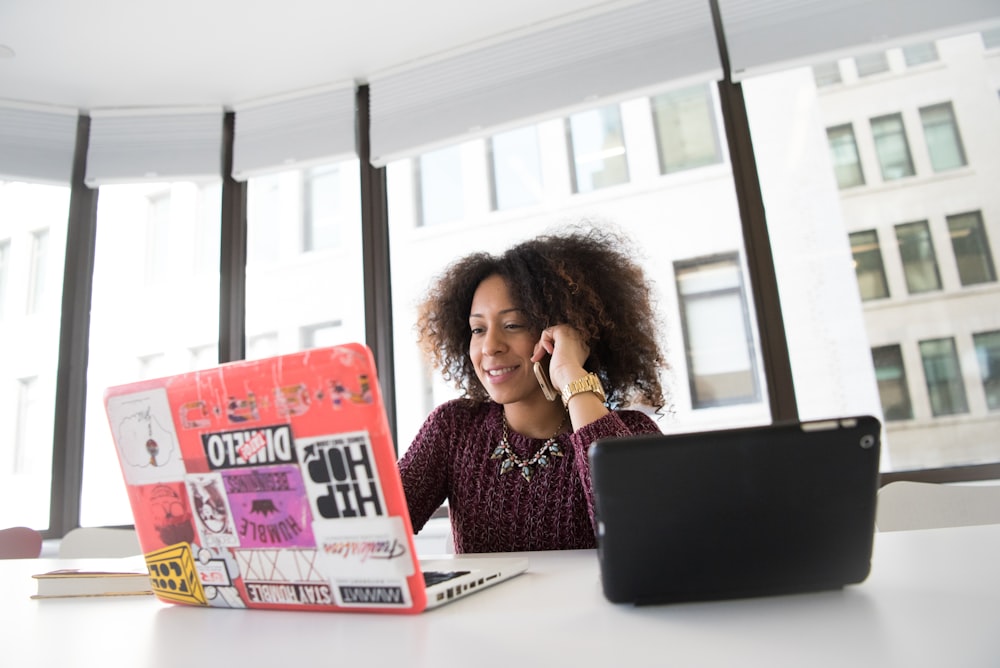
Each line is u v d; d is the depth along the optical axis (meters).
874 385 9.01
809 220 9.38
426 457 1.20
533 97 2.56
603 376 1.37
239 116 2.89
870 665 0.36
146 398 0.62
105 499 2.60
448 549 1.38
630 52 2.47
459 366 1.46
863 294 9.10
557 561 0.84
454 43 2.65
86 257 2.80
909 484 1.28
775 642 0.41
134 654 0.47
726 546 0.52
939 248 8.48
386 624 0.51
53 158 2.80
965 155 8.11
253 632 0.52
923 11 2.23
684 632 0.45
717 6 2.49
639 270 1.44
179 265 4.76
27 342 2.75
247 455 0.57
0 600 0.76
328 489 0.54
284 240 8.39
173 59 2.59
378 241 2.75
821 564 0.53
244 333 2.83
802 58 2.30
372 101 2.77
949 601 0.49
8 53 2.48
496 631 0.47
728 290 8.20
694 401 8.02
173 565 0.64
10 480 2.65
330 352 0.53
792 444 0.52
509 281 1.27
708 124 8.48
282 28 2.46
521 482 1.11
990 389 8.34
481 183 8.96
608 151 8.85
